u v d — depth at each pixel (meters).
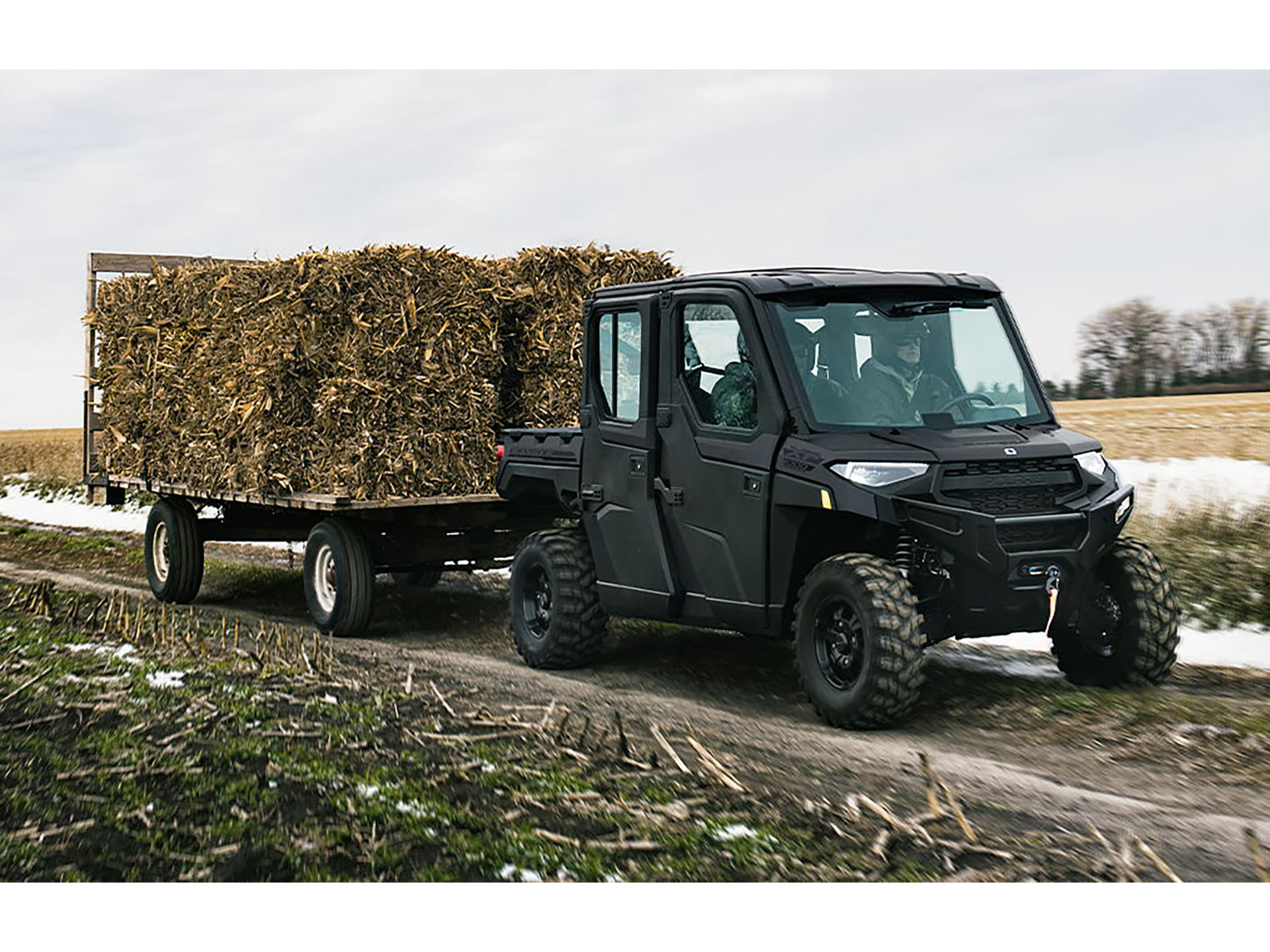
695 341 7.48
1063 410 36.59
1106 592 7.13
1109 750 6.02
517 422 9.84
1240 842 4.77
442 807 5.20
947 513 6.34
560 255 9.79
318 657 8.39
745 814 5.09
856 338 7.02
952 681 7.47
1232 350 44.88
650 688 7.79
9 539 17.58
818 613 6.66
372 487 9.12
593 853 4.67
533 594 8.65
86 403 12.87
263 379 9.36
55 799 5.47
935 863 4.57
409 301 9.12
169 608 11.55
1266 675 7.51
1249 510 10.97
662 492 7.63
